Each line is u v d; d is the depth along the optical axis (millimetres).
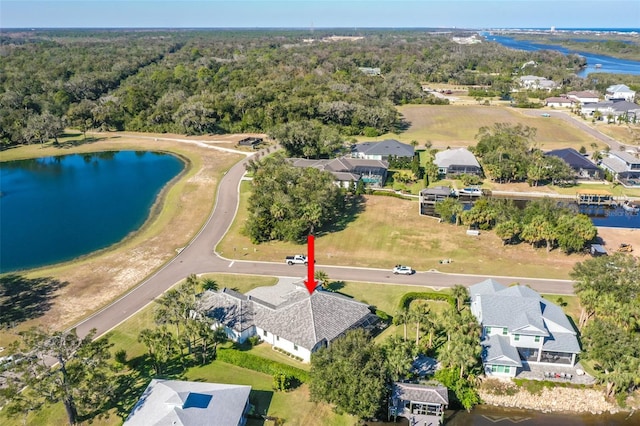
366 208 122562
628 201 128750
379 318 74375
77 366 56312
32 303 81500
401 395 57531
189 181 146000
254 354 68250
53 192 142500
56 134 196250
